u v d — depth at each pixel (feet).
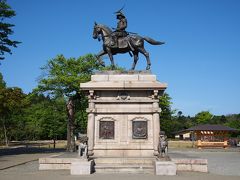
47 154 116.37
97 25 76.89
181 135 365.81
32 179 51.62
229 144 223.51
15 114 221.05
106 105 71.26
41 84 144.15
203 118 382.01
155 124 69.36
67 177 54.08
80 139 63.21
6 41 113.91
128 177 54.03
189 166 66.08
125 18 76.64
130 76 72.13
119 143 69.82
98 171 62.08
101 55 77.36
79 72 144.56
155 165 59.06
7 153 124.06
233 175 60.59
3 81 194.59
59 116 198.59
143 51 74.64
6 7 110.11
